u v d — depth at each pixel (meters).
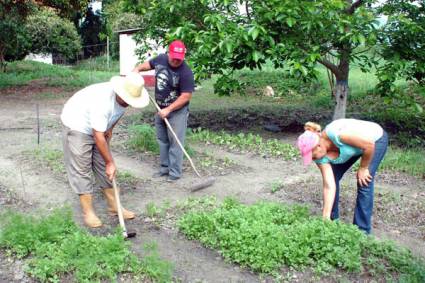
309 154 4.31
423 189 6.47
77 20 32.62
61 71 21.23
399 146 8.69
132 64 19.56
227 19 8.20
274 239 4.30
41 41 25.59
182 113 6.38
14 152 7.75
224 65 8.50
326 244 4.29
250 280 4.10
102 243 4.32
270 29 8.17
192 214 5.02
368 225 4.77
